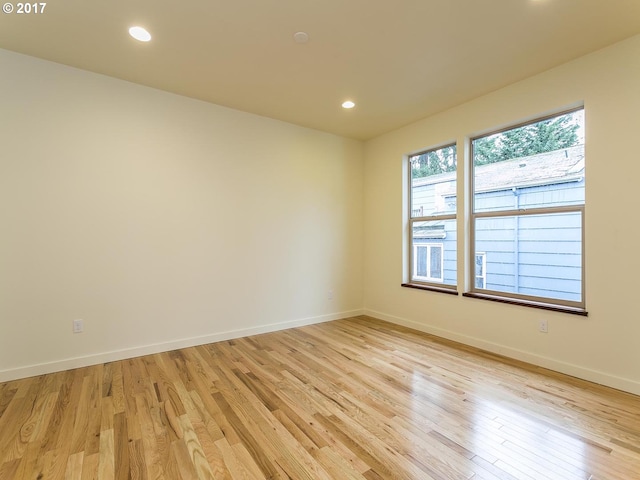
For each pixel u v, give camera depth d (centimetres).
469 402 221
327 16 211
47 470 156
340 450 171
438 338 367
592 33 229
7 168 256
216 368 280
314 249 434
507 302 308
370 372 271
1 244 254
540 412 208
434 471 156
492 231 338
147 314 315
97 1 197
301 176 421
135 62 270
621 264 241
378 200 461
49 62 270
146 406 215
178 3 199
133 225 308
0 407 213
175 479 150
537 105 287
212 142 352
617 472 155
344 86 310
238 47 247
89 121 287
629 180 237
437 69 279
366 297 483
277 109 366
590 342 255
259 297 386
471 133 343
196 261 343
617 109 242
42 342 268
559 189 288
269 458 165
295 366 285
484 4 200
